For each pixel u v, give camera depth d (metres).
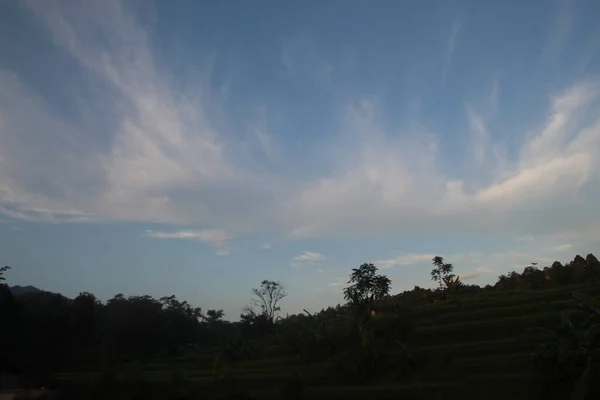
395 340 49.84
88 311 65.44
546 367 34.00
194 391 38.44
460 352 45.44
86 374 49.06
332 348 53.62
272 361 56.66
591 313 36.31
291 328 65.25
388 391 38.97
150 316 79.25
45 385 45.59
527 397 34.25
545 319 49.53
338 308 87.50
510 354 43.22
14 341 49.53
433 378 41.88
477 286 94.31
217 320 111.00
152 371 59.47
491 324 51.22
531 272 98.69
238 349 66.44
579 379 30.19
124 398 37.34
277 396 40.06
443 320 57.44
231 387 40.25
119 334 74.94
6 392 43.69
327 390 40.62
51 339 54.59
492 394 35.72
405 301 79.56
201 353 76.19
